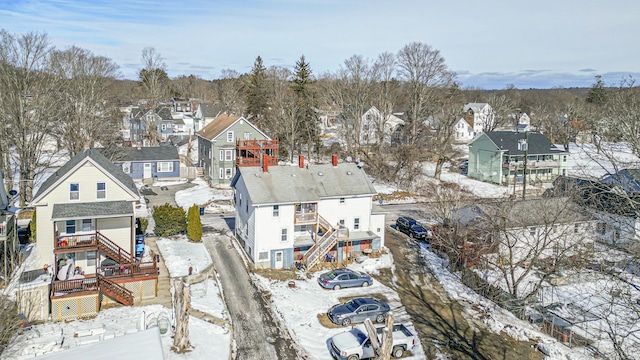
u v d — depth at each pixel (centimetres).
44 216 3042
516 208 3766
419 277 3559
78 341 2375
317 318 2853
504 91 16912
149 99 10644
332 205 3831
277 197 3578
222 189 6022
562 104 12600
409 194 6156
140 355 1630
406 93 9106
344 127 8581
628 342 2608
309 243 3644
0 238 2792
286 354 2458
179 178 6562
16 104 4506
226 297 3072
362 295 3200
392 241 4328
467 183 6950
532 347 2620
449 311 3030
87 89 6031
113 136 7181
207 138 6312
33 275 2784
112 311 2769
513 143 7062
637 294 3047
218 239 4144
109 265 3150
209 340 2505
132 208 3148
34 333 2398
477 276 3356
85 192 3142
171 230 4103
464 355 2516
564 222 3331
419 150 6906
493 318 2934
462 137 11256
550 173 7319
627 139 2419
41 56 4516
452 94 7825
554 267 3241
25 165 4566
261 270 3531
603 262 2841
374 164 6906
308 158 7619
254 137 6303
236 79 13825
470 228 3572
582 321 2770
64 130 5791
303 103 7756
